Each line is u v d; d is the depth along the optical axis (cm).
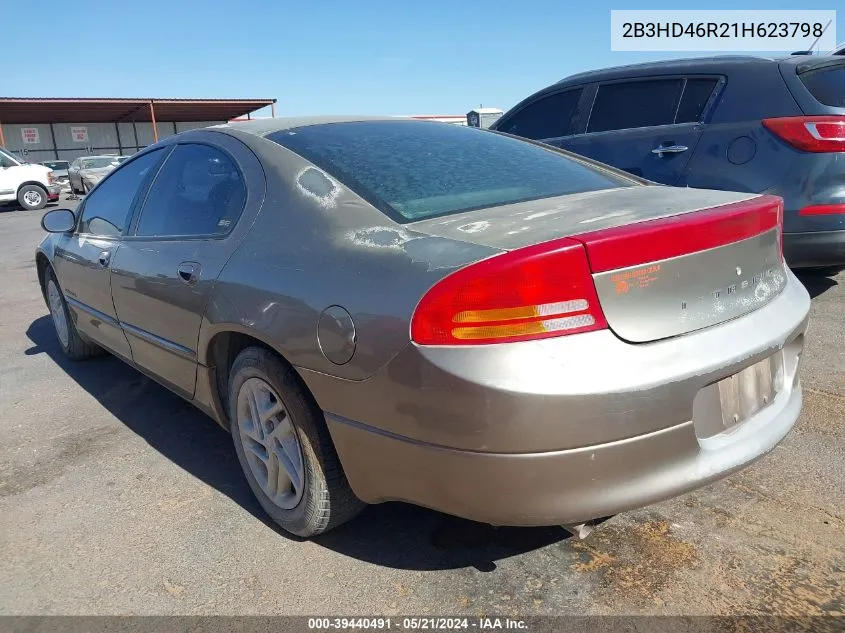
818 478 261
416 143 271
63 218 394
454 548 232
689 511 245
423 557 228
